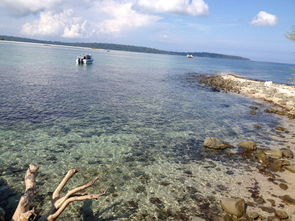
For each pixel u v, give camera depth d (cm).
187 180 1137
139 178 1138
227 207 895
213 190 1056
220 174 1208
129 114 2227
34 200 930
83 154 1364
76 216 856
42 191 991
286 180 1165
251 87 4538
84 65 7212
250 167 1298
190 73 7269
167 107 2606
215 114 2466
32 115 1955
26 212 669
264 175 1212
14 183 1030
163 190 1043
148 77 5372
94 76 4775
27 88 2959
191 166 1287
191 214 888
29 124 1758
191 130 1898
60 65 6469
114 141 1582
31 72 4472
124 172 1189
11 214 841
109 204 930
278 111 2691
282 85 4991
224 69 11081
